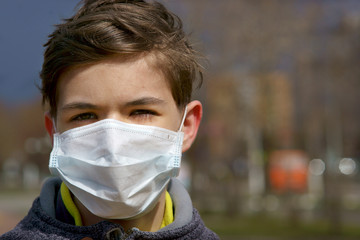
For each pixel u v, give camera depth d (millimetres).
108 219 1871
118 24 1790
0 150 45062
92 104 1748
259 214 12688
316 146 14945
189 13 11398
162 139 1826
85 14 1958
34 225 1844
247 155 16953
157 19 1935
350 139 19531
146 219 1943
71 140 1778
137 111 1808
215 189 13781
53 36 1894
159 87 1823
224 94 13477
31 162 39969
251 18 12609
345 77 12898
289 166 14062
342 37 12414
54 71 1801
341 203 11023
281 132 14891
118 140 1739
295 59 13031
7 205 17891
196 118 2123
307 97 14047
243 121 13828
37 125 40812
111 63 1748
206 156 14883
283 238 9352
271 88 13438
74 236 1776
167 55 1859
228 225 11047
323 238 9414
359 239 9305
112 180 1721
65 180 1819
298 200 13086
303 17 12602
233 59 12688
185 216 1996
